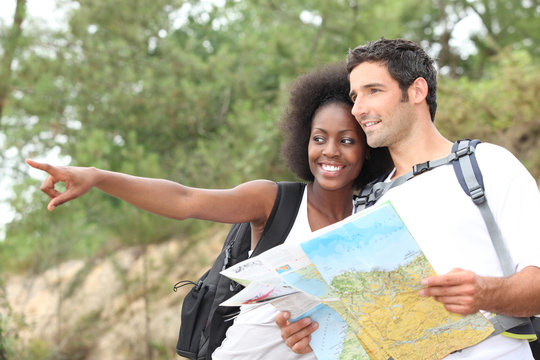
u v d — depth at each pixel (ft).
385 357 5.97
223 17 42.14
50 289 28.19
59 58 31.71
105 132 31.86
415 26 33.50
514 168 5.96
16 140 30.25
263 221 7.85
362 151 7.85
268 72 33.40
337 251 5.65
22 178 28.63
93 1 32.42
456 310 5.41
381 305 5.82
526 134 23.48
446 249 5.97
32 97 31.89
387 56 6.50
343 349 6.67
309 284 6.11
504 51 24.90
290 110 8.64
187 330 8.24
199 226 25.11
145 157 28.81
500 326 5.87
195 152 30.42
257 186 7.80
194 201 7.19
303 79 8.50
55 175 6.31
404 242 5.49
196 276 25.59
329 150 7.70
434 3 42.91
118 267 27.25
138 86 32.58
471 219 5.95
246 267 6.13
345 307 6.01
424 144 6.56
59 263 27.61
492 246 5.91
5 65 29.94
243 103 30.12
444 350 5.86
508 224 5.81
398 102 6.48
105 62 32.48
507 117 23.41
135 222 24.97
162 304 27.14
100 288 28.89
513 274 5.60
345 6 27.94
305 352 6.97
